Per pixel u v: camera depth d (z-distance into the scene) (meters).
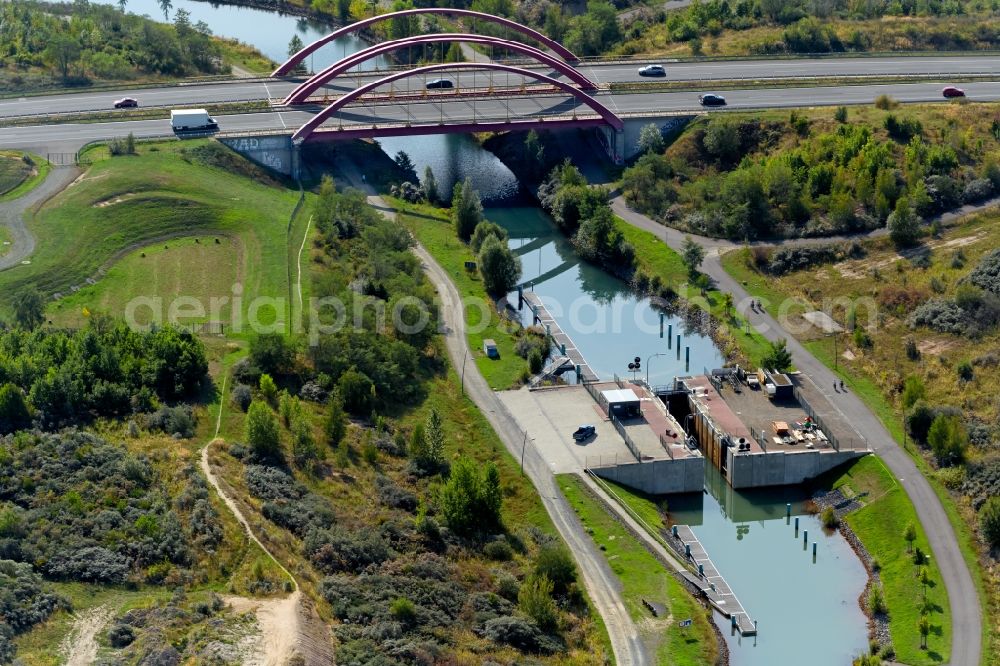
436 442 182.12
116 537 148.12
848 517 182.25
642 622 156.88
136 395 178.88
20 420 170.38
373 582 151.38
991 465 180.12
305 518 160.38
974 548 169.88
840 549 177.62
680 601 161.00
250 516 156.38
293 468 172.88
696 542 177.00
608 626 156.00
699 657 152.38
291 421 181.12
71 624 134.62
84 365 181.00
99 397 176.88
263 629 136.12
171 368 184.88
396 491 172.88
